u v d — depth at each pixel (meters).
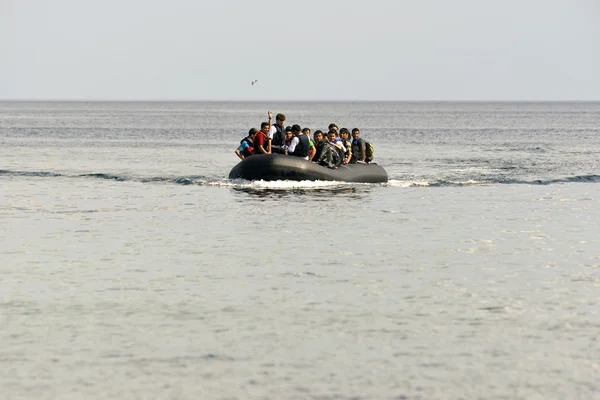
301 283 35.69
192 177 85.12
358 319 30.17
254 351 26.67
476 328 29.11
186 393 23.36
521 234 48.69
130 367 25.28
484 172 95.69
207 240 46.12
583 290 34.56
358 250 43.22
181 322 29.73
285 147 73.69
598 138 198.75
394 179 84.56
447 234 48.50
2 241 45.59
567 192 71.50
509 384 24.03
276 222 52.75
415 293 33.97
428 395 23.23
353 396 23.16
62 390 23.53
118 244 44.78
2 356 26.14
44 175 86.62
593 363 25.67
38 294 33.53
